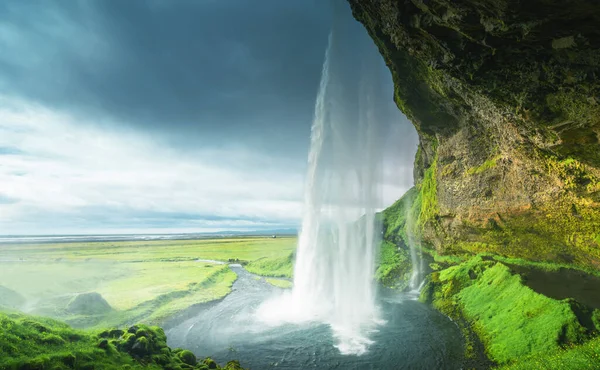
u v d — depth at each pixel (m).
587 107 15.57
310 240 50.09
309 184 51.84
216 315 38.38
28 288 42.38
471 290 35.22
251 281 57.88
